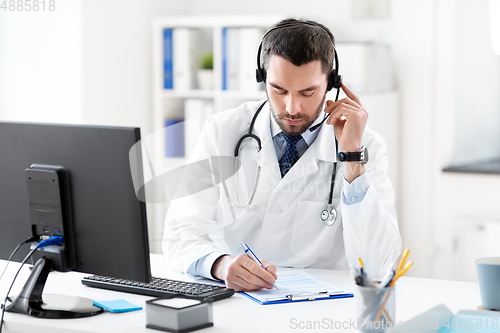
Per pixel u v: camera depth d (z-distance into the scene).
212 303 1.15
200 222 1.64
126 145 1.14
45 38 2.99
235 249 1.71
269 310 1.21
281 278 1.45
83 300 1.26
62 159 1.20
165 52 3.30
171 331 1.08
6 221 1.29
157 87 3.33
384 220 1.52
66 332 1.11
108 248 1.20
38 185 1.22
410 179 3.17
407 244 3.19
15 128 1.25
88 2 2.96
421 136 3.13
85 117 2.99
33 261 1.25
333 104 1.57
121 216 1.17
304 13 3.34
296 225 1.67
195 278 1.48
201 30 3.42
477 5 3.05
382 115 2.92
